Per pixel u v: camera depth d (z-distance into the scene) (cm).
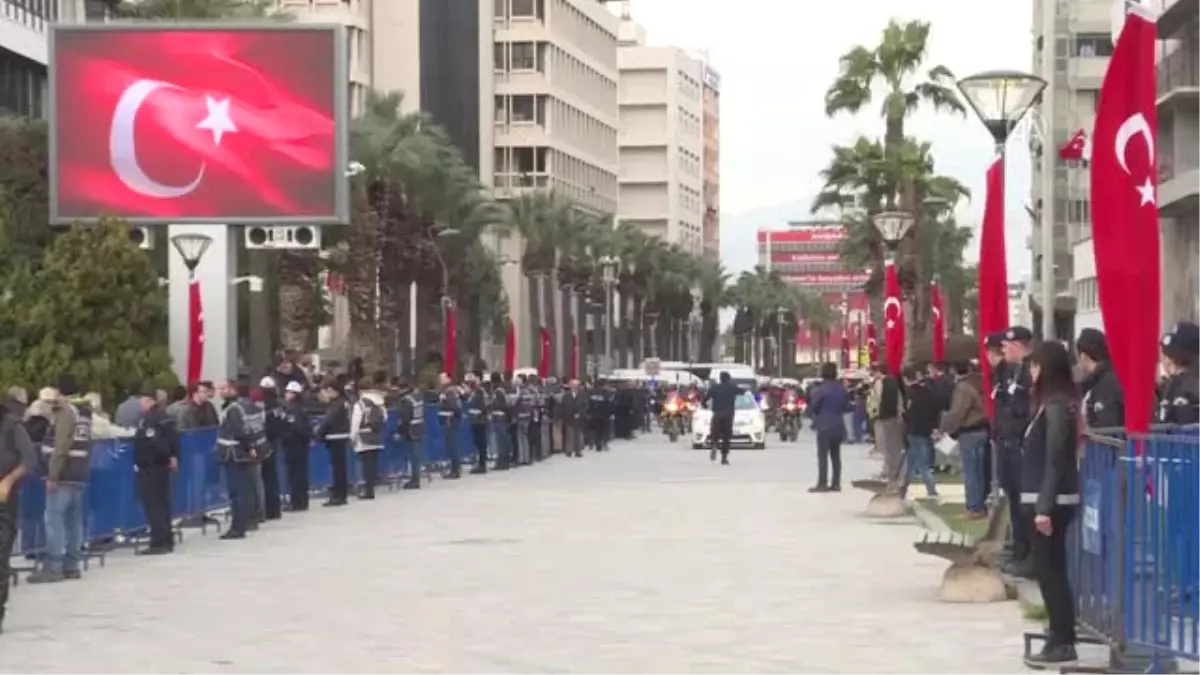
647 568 1991
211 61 3869
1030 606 1555
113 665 1334
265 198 3875
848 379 7744
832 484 3397
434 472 4184
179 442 2473
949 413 2508
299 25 3872
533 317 10644
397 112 7112
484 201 7962
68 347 4034
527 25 13150
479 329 9781
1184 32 5650
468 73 12394
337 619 1581
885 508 2741
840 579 1864
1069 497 1227
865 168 6338
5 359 4019
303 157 3875
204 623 1572
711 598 1706
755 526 2569
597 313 11312
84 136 3872
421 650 1385
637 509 2942
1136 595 1152
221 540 2464
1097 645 1330
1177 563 1102
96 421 2367
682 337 16300
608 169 15425
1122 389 1267
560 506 3044
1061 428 1225
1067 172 8062
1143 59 1138
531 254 10600
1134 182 1143
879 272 6506
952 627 1482
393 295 6919
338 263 6272
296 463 3020
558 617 1577
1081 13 8144
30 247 4919
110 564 2134
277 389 3044
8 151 4962
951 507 2725
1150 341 1145
